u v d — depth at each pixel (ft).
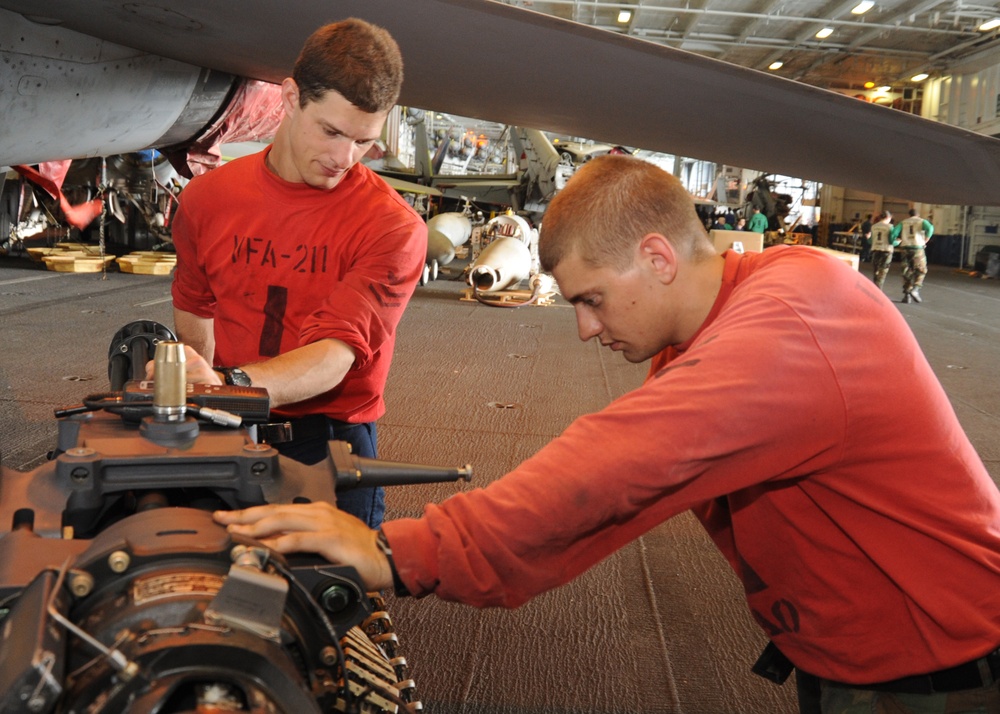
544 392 21.77
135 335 5.60
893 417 3.79
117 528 2.81
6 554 2.68
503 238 42.29
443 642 9.49
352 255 6.63
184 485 3.22
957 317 43.14
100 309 30.68
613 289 4.13
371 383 6.97
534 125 15.46
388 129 89.25
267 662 2.31
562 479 3.40
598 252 4.09
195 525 2.86
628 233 4.06
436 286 47.14
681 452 3.41
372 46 5.78
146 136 14.03
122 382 5.32
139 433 3.44
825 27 81.97
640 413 3.47
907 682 4.22
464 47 10.80
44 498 3.02
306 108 5.92
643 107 12.19
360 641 3.77
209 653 2.24
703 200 103.86
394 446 16.34
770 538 4.36
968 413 21.52
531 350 28.09
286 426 4.70
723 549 5.15
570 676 8.88
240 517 3.00
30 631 2.20
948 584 3.99
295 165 6.48
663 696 8.57
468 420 18.63
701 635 9.91
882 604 4.17
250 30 11.11
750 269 4.17
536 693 8.51
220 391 3.84
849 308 3.84
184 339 7.48
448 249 48.19
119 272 43.83
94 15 10.65
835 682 4.55
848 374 3.68
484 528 3.37
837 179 13.79
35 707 2.07
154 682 2.19
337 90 5.74
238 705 2.27
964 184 11.32
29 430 15.89
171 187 41.04
